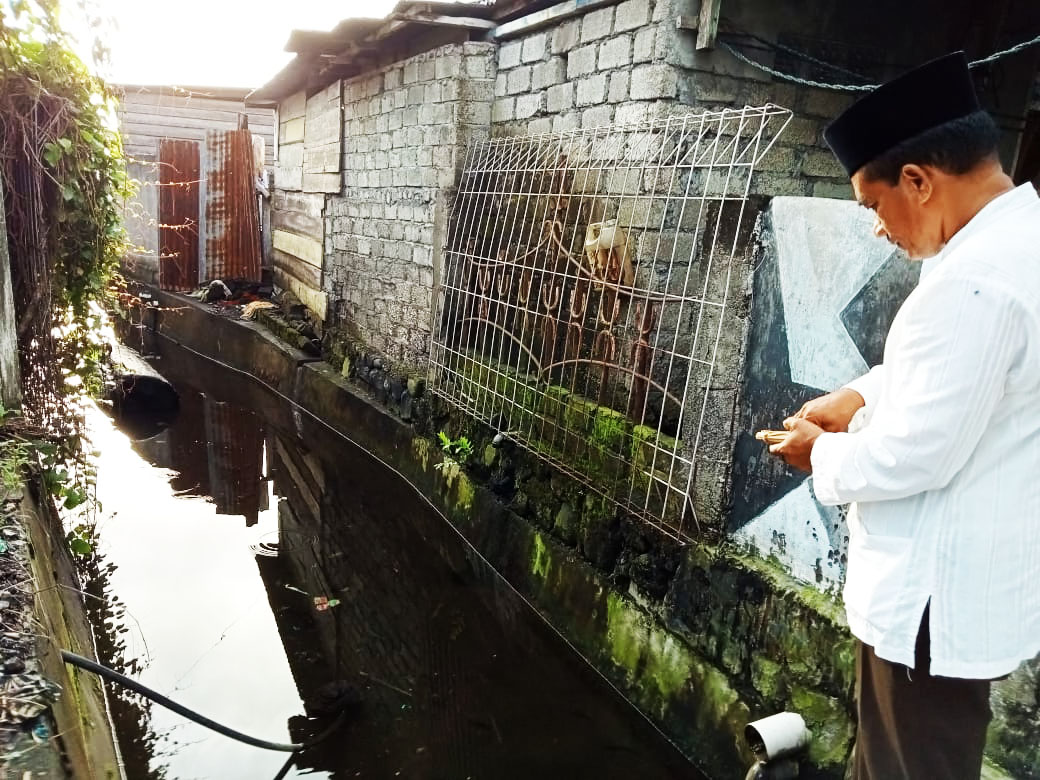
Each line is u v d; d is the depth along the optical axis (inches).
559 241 152.6
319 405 277.9
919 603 53.2
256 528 198.4
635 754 115.7
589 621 135.3
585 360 143.9
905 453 50.6
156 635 145.0
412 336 227.8
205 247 423.5
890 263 87.0
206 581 168.2
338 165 287.9
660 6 137.6
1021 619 53.0
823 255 95.2
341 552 187.3
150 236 439.5
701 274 124.2
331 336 298.7
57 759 57.4
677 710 113.7
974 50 171.6
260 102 404.2
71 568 126.9
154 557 177.8
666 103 140.0
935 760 55.7
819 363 96.4
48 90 125.3
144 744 114.8
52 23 122.0
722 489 112.4
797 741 90.1
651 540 124.8
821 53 155.1
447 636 152.6
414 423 218.2
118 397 277.4
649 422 134.7
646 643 121.6
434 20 189.9
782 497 102.1
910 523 53.7
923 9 164.2
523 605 154.9
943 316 49.6
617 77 150.8
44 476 118.1
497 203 185.5
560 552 146.3
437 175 207.9
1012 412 51.0
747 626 104.6
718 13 135.5
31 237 127.7
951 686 54.4
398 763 113.7
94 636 138.0
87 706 97.2
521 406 163.8
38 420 130.3
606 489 137.1
